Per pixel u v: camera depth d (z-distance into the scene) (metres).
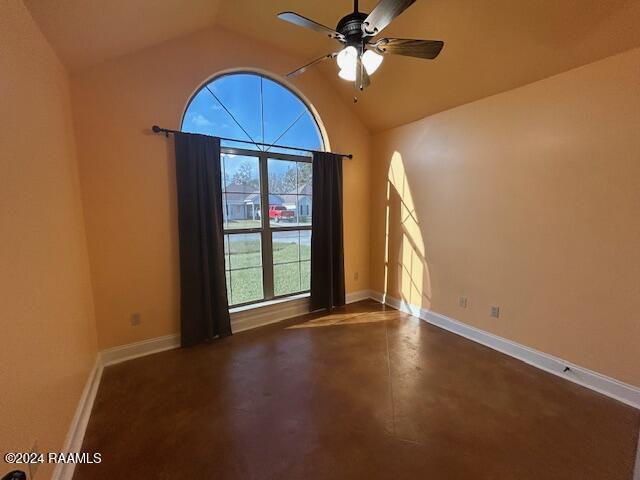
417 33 2.32
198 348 2.68
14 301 1.04
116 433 1.67
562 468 1.42
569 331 2.15
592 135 1.94
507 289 2.52
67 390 1.56
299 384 2.13
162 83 2.48
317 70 3.32
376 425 1.72
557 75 2.08
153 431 1.69
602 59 1.86
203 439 1.63
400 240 3.58
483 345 2.71
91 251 2.29
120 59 2.29
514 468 1.43
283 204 3.38
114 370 2.32
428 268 3.24
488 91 2.49
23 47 1.28
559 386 2.07
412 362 2.42
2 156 1.02
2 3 1.09
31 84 1.35
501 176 2.49
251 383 2.15
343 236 3.74
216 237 2.74
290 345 2.74
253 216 3.17
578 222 2.05
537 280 2.31
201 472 1.43
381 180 3.78
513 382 2.13
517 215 2.40
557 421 1.73
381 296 3.95
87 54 2.01
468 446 1.56
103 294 2.37
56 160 1.67
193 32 2.58
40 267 1.31
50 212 1.50
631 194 1.81
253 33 2.81
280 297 3.46
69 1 1.43
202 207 2.62
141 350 2.56
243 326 3.09
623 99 1.80
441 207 3.04
